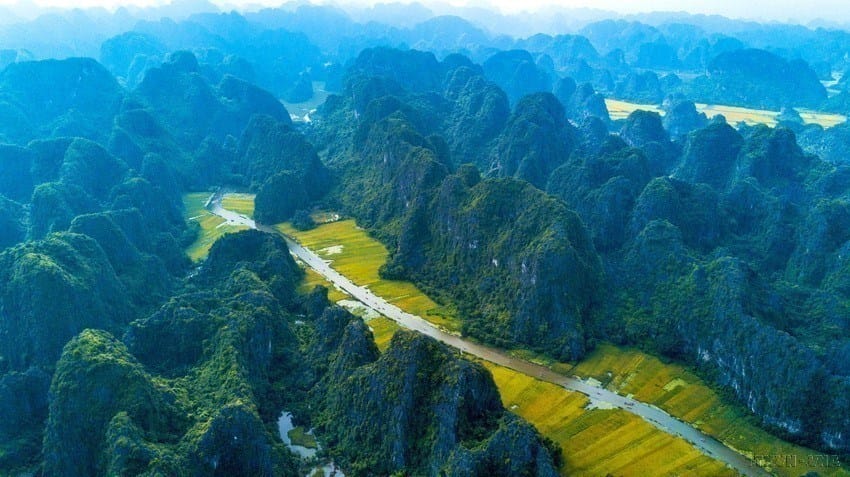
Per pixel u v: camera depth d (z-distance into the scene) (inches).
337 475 4820.4
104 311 6407.5
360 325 5654.5
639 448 5108.3
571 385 5954.7
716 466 4923.7
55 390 4756.4
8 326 6003.9
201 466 4416.8
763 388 5516.7
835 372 5556.1
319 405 5442.9
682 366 6274.6
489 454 4291.3
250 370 5556.1
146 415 4613.7
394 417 4798.2
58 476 4589.1
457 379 4697.3
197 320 5861.2
